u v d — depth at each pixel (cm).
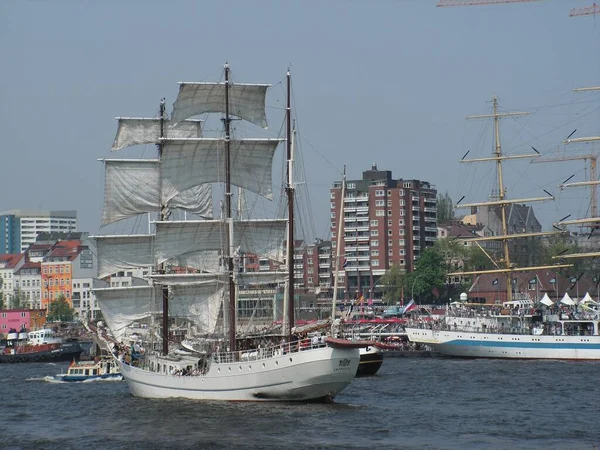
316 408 17088
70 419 17412
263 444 14150
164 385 19312
